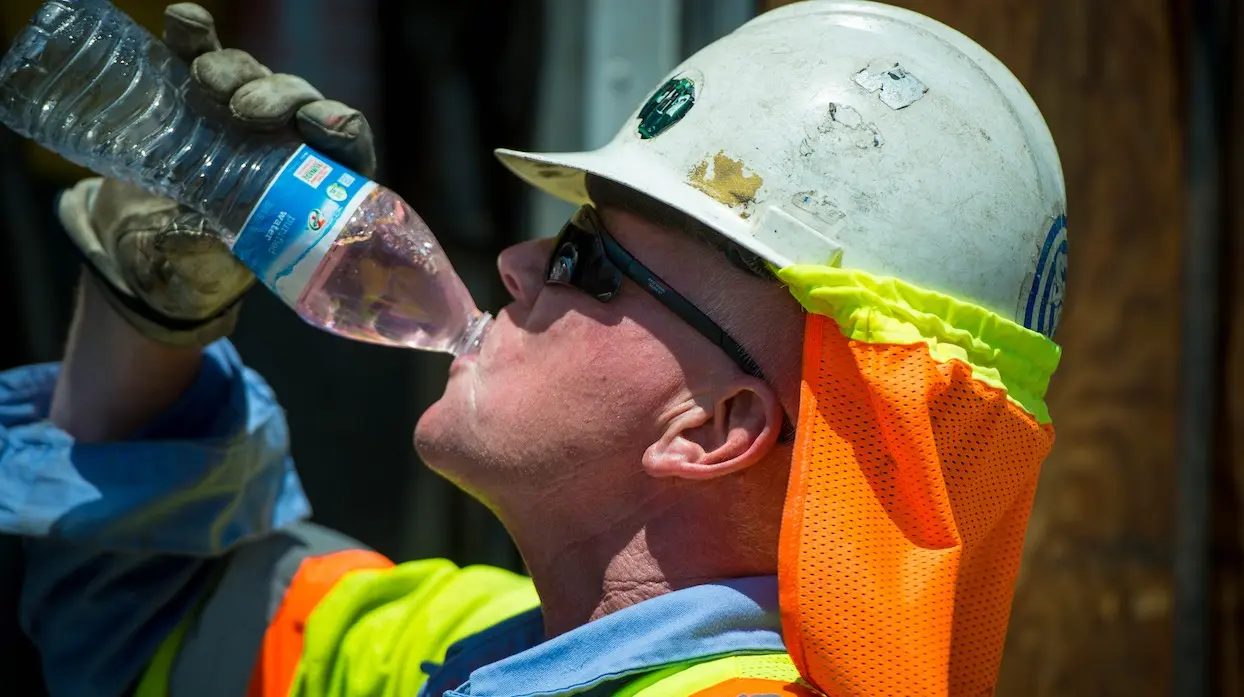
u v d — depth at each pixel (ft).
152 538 9.89
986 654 8.13
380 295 9.45
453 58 17.08
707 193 8.17
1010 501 7.97
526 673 8.13
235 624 10.21
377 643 9.91
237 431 10.35
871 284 7.70
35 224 16.29
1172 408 15.62
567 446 8.50
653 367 8.32
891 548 7.50
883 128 8.04
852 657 7.41
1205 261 15.39
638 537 8.50
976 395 7.68
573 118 15.52
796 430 7.83
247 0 16.12
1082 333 15.55
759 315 8.18
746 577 8.34
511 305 9.20
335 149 8.80
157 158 9.02
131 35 9.23
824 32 8.48
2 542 11.29
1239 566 15.30
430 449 9.04
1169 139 15.49
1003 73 8.82
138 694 10.11
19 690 11.35
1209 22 15.37
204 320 9.74
